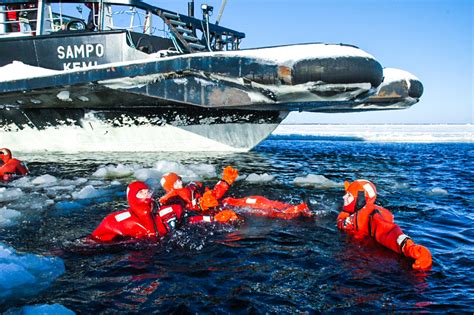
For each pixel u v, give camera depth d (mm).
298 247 3879
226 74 7699
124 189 6676
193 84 8125
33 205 5582
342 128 32219
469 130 28766
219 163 9914
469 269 3346
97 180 7469
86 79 8180
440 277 3184
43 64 9359
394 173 9320
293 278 3150
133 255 3666
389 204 5891
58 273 3250
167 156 10656
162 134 11086
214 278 3145
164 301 2775
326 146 18562
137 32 9898
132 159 10047
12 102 9609
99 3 9719
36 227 4586
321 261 3508
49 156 10562
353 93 7605
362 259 3561
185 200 5207
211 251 3762
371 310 2658
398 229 3801
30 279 3090
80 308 2680
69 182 7219
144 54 9102
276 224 4664
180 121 10875
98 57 9203
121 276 3193
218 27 12414
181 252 3738
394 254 3688
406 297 2838
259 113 11523
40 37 9289
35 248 3877
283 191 6793
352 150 16203
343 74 7234
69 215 5102
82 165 9125
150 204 4277
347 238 4156
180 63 7805
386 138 23812
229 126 11469
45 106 10062
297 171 9266
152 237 4141
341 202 5988
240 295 2859
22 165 7961
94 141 11031
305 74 7219
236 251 3758
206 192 5238
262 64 7465
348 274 3232
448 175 9047
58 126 10828
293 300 2791
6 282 2965
